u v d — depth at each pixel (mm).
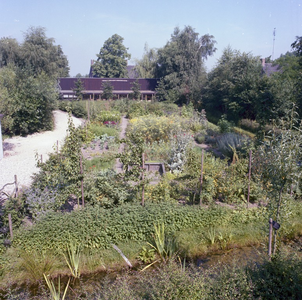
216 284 3836
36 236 6109
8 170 12117
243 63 25469
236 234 6871
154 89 37281
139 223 6504
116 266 5836
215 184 8227
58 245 6113
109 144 14883
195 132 18406
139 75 42000
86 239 6191
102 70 45844
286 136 4723
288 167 4539
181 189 8484
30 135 19188
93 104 26078
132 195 7551
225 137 14727
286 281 3912
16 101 18188
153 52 42531
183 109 25719
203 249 6395
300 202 7727
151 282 3955
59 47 40312
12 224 6523
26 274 5516
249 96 21375
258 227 7102
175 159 11109
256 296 3807
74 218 6375
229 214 7406
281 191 4746
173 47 35094
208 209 7332
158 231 6293
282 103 13477
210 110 30781
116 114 23766
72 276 5586
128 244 6359
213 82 29297
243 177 8703
